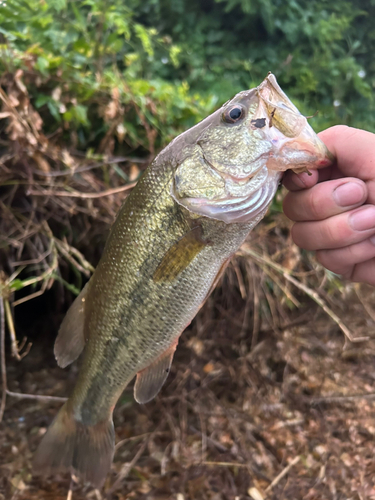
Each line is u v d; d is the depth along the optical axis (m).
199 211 0.21
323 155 0.19
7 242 0.34
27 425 0.38
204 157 0.21
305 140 0.19
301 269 0.47
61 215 0.36
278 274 0.45
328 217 0.21
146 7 0.75
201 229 0.21
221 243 0.21
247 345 0.46
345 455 0.38
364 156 0.21
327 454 0.38
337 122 0.64
